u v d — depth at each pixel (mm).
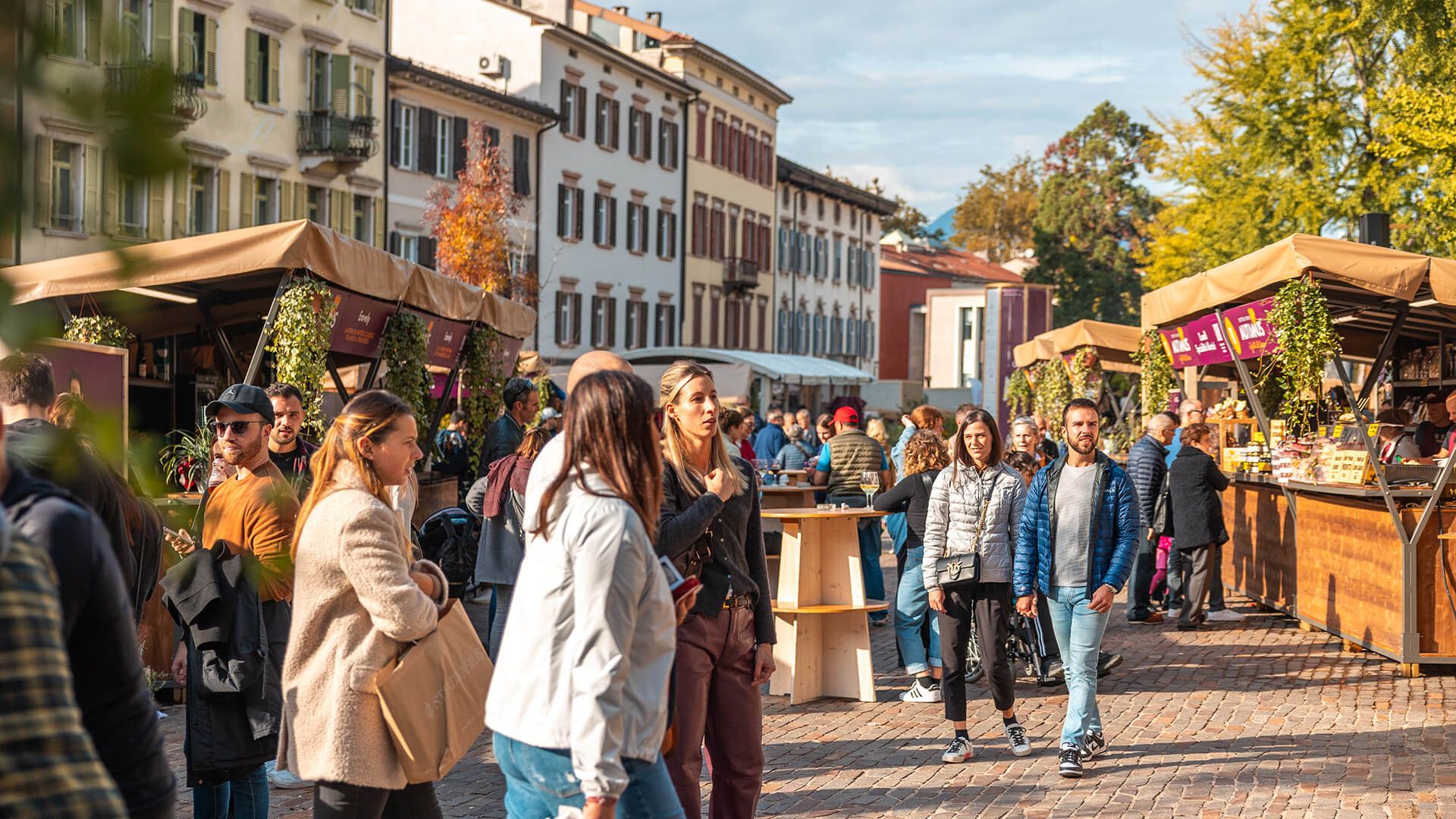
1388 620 12438
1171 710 10680
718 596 5766
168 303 14766
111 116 1079
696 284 66562
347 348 14102
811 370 50094
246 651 5582
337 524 4656
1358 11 33438
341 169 40906
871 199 89938
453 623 4895
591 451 4047
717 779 5957
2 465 2955
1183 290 15477
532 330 20078
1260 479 16391
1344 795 8070
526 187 51656
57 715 2244
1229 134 37062
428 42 53250
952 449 9125
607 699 3881
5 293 1094
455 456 19609
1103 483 8586
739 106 71438
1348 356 23719
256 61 37750
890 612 15805
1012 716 9148
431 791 5062
